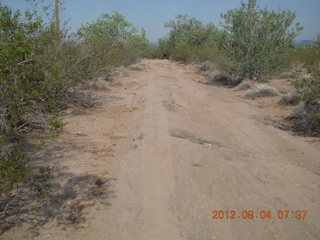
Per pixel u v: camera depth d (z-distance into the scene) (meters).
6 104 4.11
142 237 3.00
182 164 4.70
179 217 3.33
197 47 28.92
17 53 3.72
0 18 4.31
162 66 26.55
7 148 4.53
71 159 4.75
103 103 9.22
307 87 7.21
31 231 3.02
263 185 4.11
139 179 4.21
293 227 3.20
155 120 7.38
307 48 17.09
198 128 6.87
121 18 21.55
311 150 5.57
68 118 7.28
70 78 8.04
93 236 2.99
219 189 3.95
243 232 3.09
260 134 6.54
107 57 9.75
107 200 3.64
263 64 13.62
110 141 5.73
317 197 3.85
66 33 8.44
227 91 12.47
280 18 13.43
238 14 13.98
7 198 3.48
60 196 3.66
